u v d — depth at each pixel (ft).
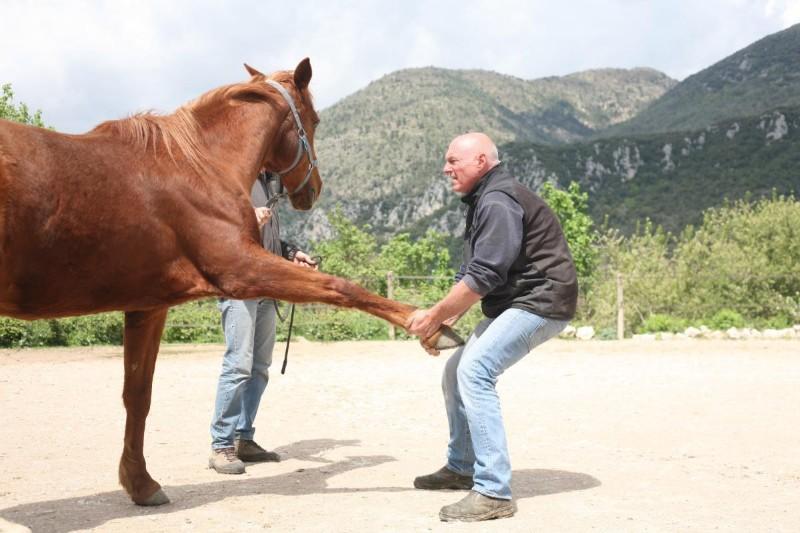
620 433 23.12
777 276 72.84
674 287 74.02
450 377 16.30
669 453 20.27
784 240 76.38
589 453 20.31
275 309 19.29
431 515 14.37
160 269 13.66
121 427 24.59
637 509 14.71
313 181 18.07
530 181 381.40
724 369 40.24
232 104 16.08
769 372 38.81
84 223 12.72
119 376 38.11
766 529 13.32
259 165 16.19
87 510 14.74
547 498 15.62
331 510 14.65
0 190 11.86
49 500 15.53
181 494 15.99
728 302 73.26
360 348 52.95
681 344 55.67
